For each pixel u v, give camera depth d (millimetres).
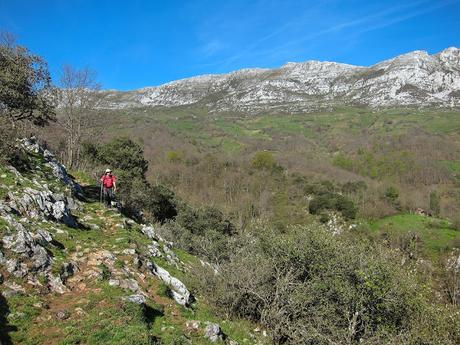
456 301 37656
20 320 11742
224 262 20766
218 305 18719
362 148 143625
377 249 19641
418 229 75750
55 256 15680
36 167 24547
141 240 22047
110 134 110000
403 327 16969
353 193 98250
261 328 18234
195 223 53312
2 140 22625
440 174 107750
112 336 11781
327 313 17516
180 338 13070
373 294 16891
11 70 25969
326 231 21125
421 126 183375
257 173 106062
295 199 94188
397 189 96312
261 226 23234
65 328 11852
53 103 32312
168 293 17047
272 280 19797
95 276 15406
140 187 44062
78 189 27156
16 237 14820
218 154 125125
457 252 61875
